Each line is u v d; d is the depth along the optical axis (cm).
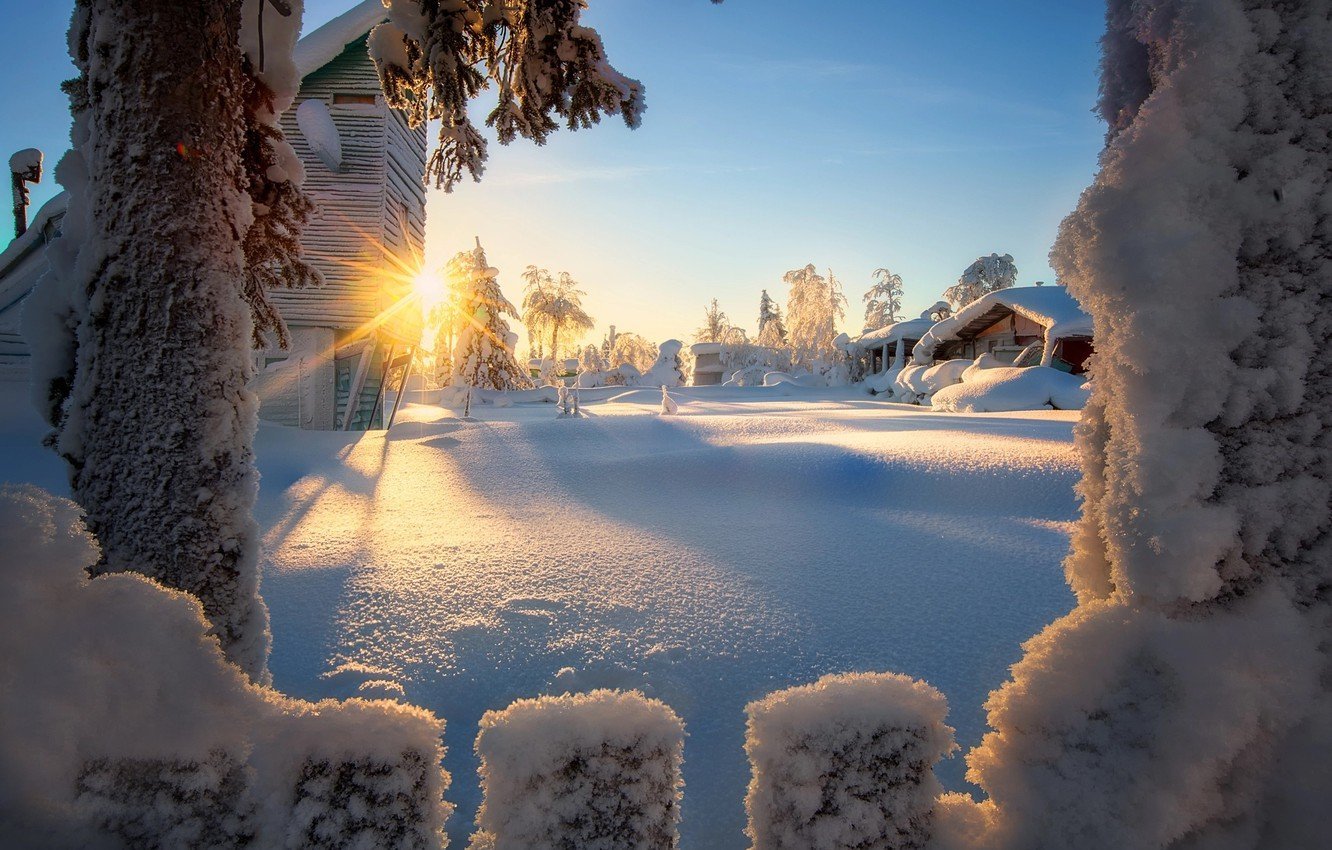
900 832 143
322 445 1322
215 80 238
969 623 400
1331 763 138
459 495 895
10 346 1148
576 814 136
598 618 416
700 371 6378
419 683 337
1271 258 151
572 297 6103
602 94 393
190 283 229
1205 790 139
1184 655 142
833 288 5294
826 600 444
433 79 376
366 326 1569
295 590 473
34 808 126
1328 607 147
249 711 154
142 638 146
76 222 264
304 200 335
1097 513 180
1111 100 184
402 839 141
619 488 898
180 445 226
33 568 139
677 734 146
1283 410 147
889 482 809
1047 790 144
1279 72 148
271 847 138
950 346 3366
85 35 256
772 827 146
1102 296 164
